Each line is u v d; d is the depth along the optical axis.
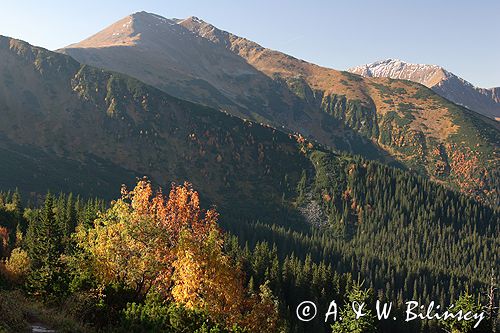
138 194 33.25
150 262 30.00
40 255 58.84
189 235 30.08
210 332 20.89
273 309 38.28
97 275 28.95
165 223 32.84
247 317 34.91
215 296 28.72
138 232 30.73
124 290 24.81
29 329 17.45
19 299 21.98
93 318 21.52
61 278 27.23
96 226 31.91
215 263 29.31
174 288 28.83
